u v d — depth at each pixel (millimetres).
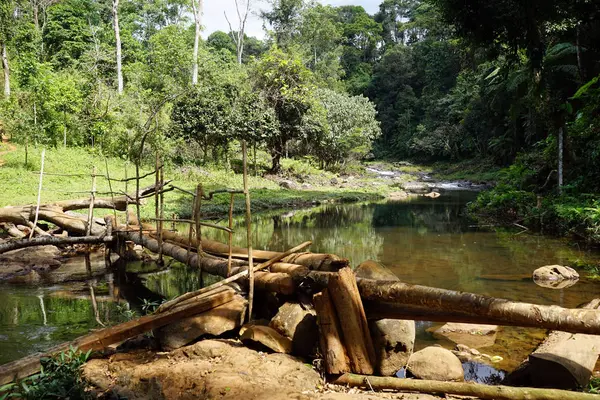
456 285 6707
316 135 27047
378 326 3943
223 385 3393
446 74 46906
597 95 12406
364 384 3525
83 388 3354
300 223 14273
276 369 3684
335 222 14469
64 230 10305
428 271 7695
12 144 19453
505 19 10367
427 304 3631
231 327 4512
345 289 3764
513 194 14492
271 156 27953
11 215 9523
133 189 15359
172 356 4113
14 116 19219
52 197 13312
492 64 25125
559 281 6867
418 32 65500
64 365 3623
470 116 35438
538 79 13812
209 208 15477
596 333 3012
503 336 4918
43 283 7414
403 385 3416
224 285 5059
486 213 15508
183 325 4391
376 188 26688
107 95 22094
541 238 10875
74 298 6555
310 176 27984
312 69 48375
